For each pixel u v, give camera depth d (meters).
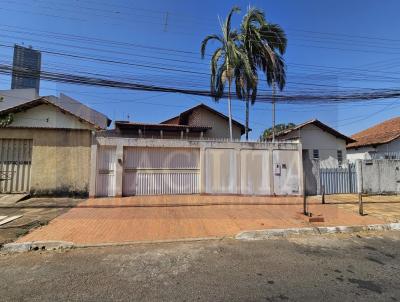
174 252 5.29
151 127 18.72
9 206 9.21
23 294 3.58
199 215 8.35
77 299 3.45
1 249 5.30
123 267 4.52
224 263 4.73
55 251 5.34
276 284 3.91
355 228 7.20
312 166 13.43
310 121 21.62
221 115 22.06
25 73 10.39
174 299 3.46
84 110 21.02
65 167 10.91
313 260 4.93
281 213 8.80
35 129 10.90
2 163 10.80
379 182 13.86
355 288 3.80
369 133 26.58
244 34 16.72
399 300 3.46
